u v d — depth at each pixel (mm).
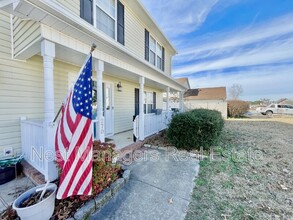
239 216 2465
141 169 4043
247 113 24422
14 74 3973
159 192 3094
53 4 2559
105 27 5621
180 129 5492
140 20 7906
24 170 3557
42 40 2945
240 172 3920
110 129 7062
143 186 3289
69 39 3314
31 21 3080
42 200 2145
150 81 7734
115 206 2691
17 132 4027
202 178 3627
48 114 3014
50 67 2996
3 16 3779
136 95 9062
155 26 8562
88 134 2279
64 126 2266
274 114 24281
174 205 2732
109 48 4145
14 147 3973
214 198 2912
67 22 2924
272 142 6742
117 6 6164
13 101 3965
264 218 2420
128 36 6992
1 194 2865
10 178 3305
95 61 4270
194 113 5797
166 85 9250
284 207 2656
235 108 22312
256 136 7934
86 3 4637
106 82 6742
